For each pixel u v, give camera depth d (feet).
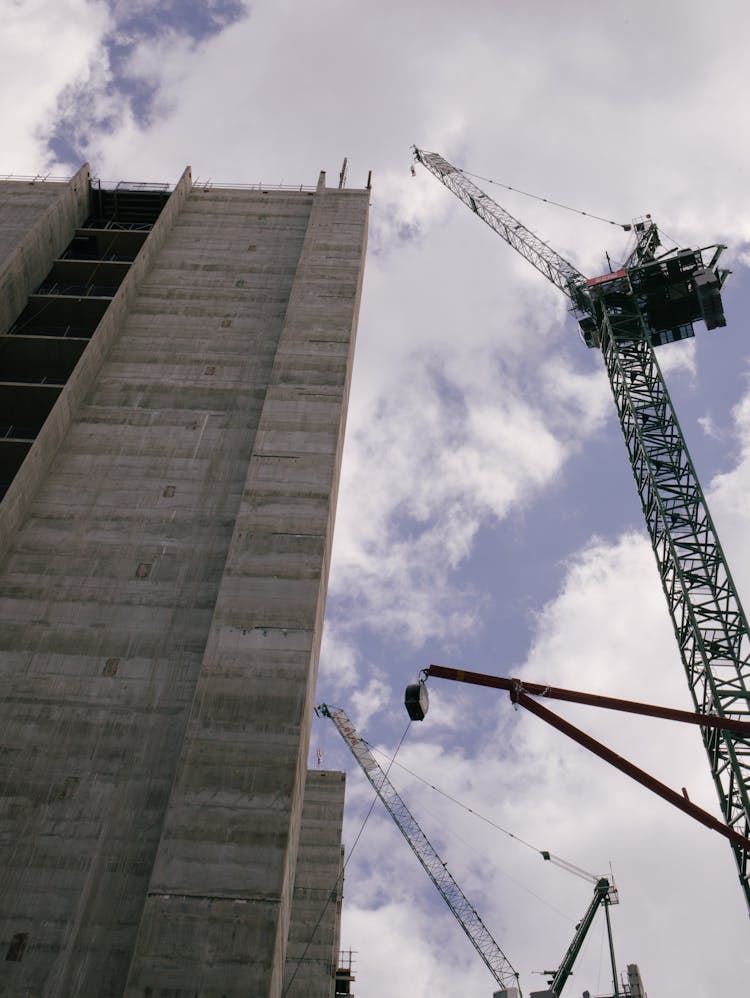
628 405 214.69
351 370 181.06
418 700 54.65
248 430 152.35
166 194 209.36
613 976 249.34
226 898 95.50
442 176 307.58
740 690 158.51
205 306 177.06
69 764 110.22
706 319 230.27
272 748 108.17
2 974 93.25
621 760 57.77
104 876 100.42
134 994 88.38
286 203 210.38
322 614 137.69
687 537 184.85
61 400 146.72
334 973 209.36
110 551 133.39
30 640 122.31
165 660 120.98
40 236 180.55
